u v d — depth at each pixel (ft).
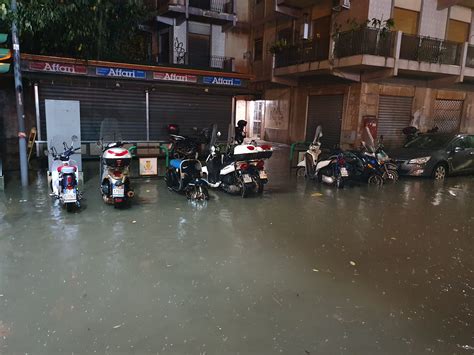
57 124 28.09
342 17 50.80
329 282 13.62
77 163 28.84
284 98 65.05
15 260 14.61
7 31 28.81
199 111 45.21
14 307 11.30
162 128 43.37
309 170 33.47
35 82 35.91
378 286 13.44
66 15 31.53
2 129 36.42
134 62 42.01
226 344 9.88
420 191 30.19
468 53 51.06
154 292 12.46
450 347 10.06
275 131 67.92
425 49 47.98
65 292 12.28
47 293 12.19
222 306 11.74
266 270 14.46
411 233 19.53
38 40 36.83
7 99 36.45
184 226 19.38
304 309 11.72
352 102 51.21
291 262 15.30
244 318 11.11
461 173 38.40
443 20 52.65
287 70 56.34
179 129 43.83
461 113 60.23
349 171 30.89
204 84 45.65
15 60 25.34
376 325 10.98
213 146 27.61
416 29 51.03
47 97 37.27
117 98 40.55
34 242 16.51
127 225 19.21
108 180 22.58
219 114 46.55
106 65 39.50
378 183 32.35
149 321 10.80
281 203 24.90
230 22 64.28
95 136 40.22
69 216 20.39
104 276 13.50
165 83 43.21
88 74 39.09
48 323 10.55
